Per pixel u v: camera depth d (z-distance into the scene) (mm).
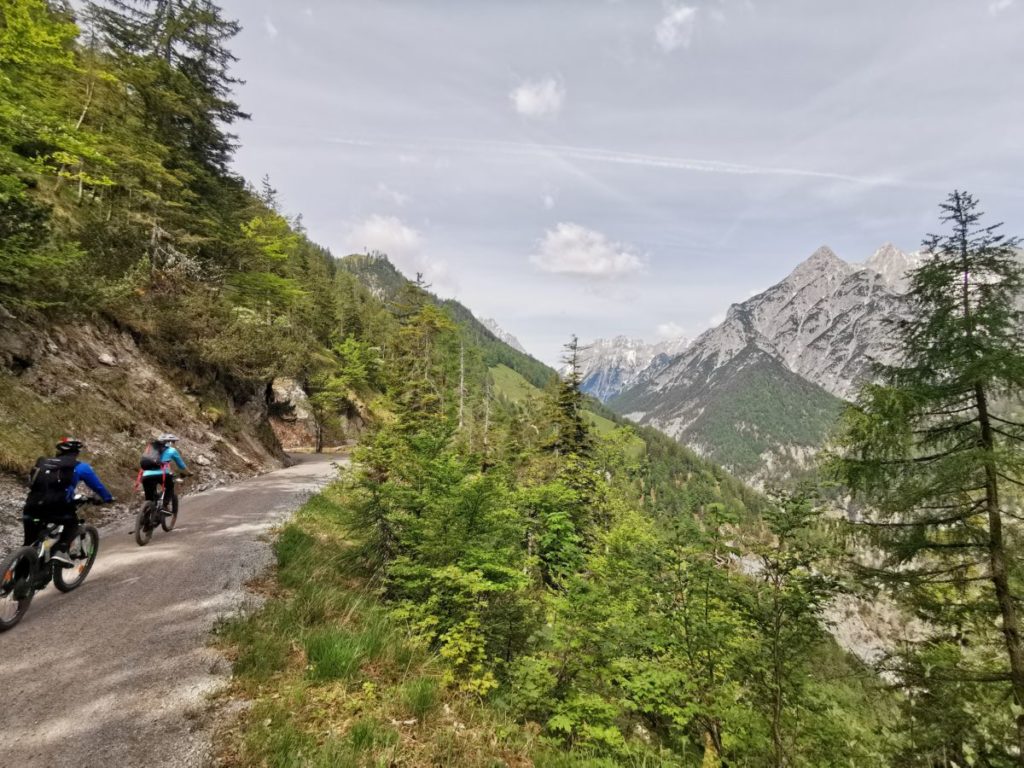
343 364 56500
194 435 17281
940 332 7863
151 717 4074
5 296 11883
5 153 11477
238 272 32000
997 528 7355
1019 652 6996
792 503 6598
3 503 8750
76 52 21656
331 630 5980
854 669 7652
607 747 6285
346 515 12508
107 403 13938
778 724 6672
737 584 7258
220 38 27859
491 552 8312
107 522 10234
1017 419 7363
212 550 8797
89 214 19719
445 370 63750
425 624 6859
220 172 30891
